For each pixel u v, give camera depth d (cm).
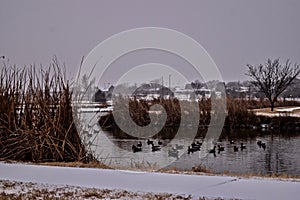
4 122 1084
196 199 620
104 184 727
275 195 641
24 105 1083
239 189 680
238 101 2659
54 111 1061
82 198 632
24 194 652
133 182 742
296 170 1343
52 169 862
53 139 1044
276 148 1903
